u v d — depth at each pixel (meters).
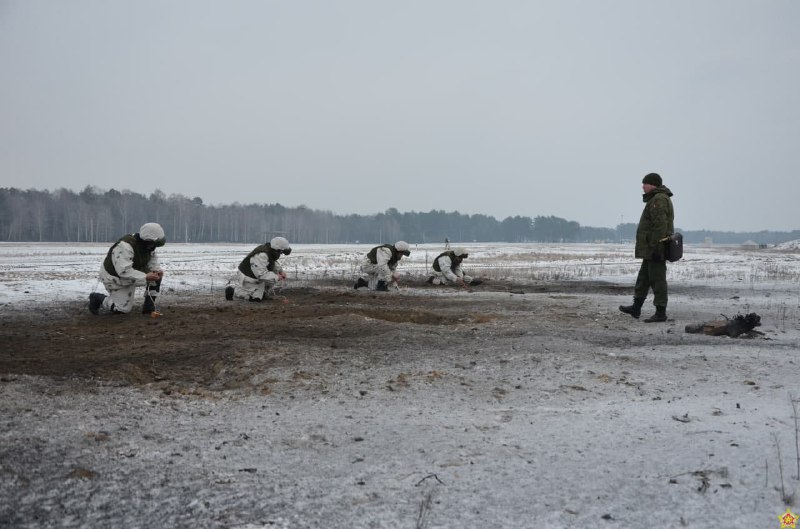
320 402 4.99
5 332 8.42
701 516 2.83
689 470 3.38
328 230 154.25
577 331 8.45
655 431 4.12
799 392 5.26
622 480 3.25
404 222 185.25
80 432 3.92
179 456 3.59
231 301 12.62
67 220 107.56
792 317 10.28
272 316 10.16
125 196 119.62
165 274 20.72
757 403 4.88
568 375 5.93
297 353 6.62
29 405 4.50
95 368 5.99
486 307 11.95
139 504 2.94
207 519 2.79
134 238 10.34
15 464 3.34
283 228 140.00
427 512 2.87
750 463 3.46
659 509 2.91
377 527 2.72
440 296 14.18
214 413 4.62
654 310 11.49
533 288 17.38
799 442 3.79
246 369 6.09
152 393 5.18
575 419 4.46
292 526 2.73
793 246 88.06
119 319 9.73
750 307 11.84
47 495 3.01
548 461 3.55
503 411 4.73
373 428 4.23
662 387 5.51
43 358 6.54
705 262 38.44
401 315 10.53
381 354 6.76
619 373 6.00
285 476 3.31
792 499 2.98
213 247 69.75
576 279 21.73
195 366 6.37
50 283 15.48
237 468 3.42
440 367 6.21
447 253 17.86
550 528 2.72
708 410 4.66
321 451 3.73
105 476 3.26
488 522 2.77
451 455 3.66
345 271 24.73
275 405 4.89
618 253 60.91
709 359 6.60
